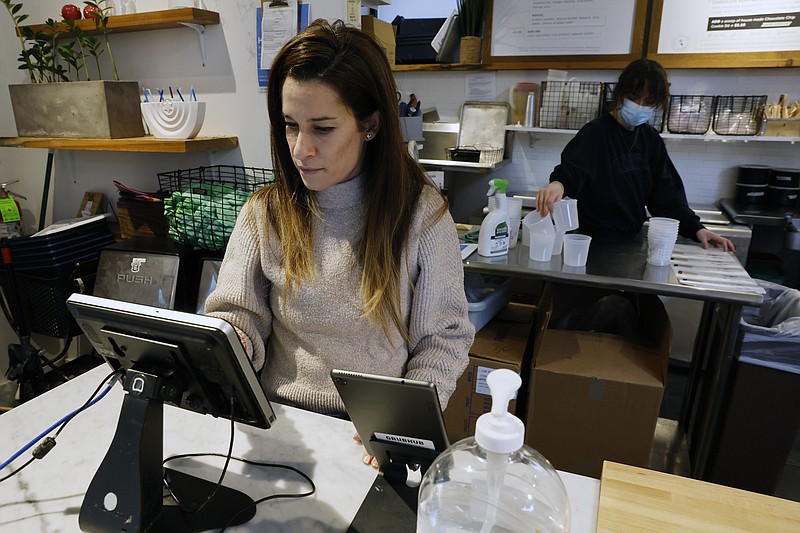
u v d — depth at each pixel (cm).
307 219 111
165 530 81
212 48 221
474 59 338
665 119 302
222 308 116
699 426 212
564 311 241
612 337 211
